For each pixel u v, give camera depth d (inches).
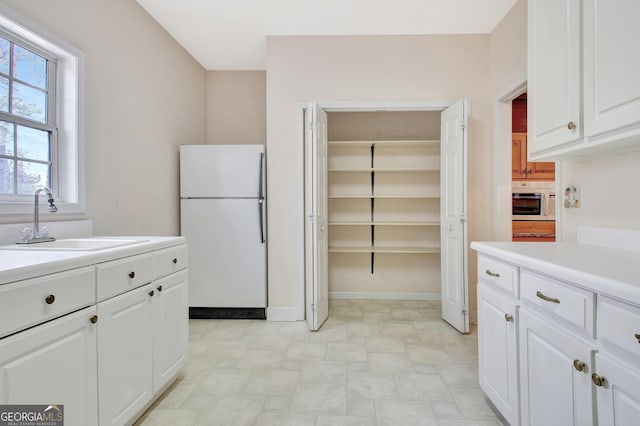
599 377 33.7
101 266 48.1
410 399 64.7
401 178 137.4
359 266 138.1
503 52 98.3
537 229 133.8
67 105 68.9
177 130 114.4
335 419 58.6
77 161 69.8
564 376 39.1
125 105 86.0
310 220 101.7
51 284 39.8
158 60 102.0
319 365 79.1
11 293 35.0
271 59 109.8
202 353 86.1
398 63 108.9
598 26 44.4
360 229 138.7
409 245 137.3
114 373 50.3
